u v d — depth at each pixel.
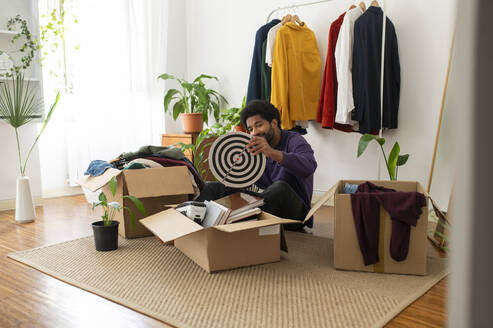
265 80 3.48
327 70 3.21
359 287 1.65
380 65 3.09
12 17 3.25
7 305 1.53
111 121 3.99
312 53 3.41
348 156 3.49
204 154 3.63
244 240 1.88
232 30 4.18
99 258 2.04
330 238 2.41
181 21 4.54
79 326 1.36
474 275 0.17
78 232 2.59
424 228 1.77
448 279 0.18
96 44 3.85
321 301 1.52
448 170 2.34
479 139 0.16
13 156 3.35
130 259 2.02
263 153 2.09
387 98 3.11
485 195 0.16
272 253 1.96
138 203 2.14
